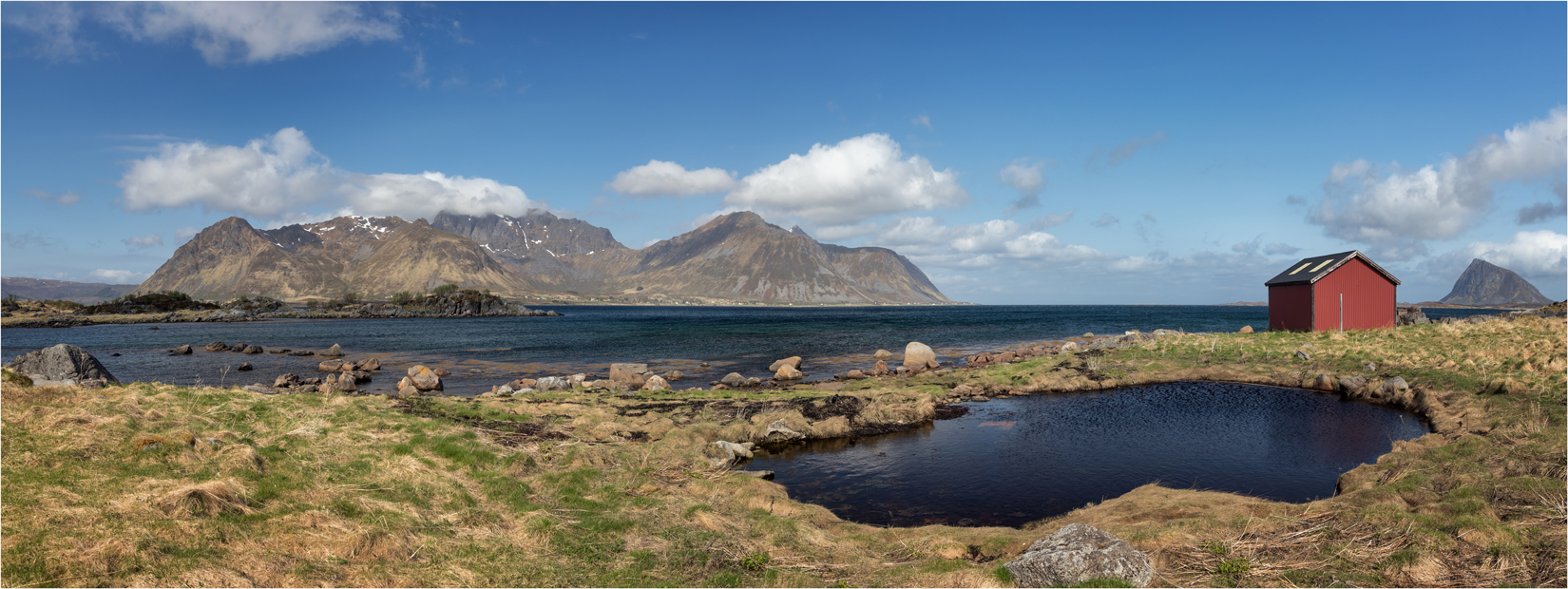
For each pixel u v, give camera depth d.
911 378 33.84
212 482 9.30
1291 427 22.12
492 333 90.38
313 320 151.12
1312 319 44.31
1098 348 42.16
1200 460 18.31
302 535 8.57
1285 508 11.39
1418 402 23.67
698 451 17.73
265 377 41.81
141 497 8.74
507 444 16.67
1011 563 8.77
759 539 10.73
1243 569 8.60
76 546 7.25
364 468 12.20
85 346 69.12
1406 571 8.35
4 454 9.46
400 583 7.89
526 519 10.66
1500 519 9.98
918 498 15.44
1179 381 32.09
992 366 36.66
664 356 54.78
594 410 22.72
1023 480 16.73
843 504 15.09
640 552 9.65
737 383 35.72
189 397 16.59
